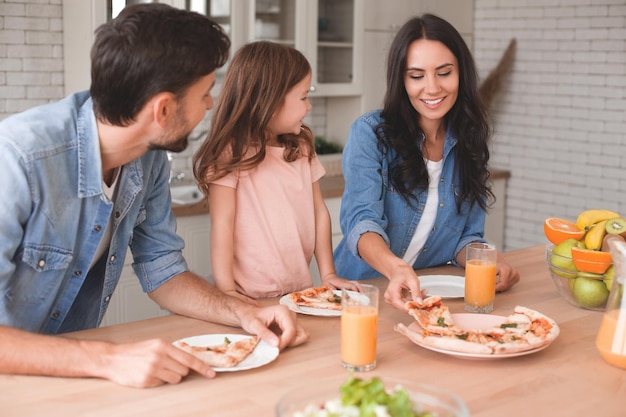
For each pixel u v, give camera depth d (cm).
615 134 427
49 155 153
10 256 151
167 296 184
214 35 154
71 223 161
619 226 188
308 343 164
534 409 133
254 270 216
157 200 186
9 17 343
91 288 182
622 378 148
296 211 221
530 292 205
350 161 226
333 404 104
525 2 459
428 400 110
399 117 226
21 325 163
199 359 147
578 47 438
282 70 206
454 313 184
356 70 437
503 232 485
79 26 346
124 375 140
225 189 207
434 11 463
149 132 156
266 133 214
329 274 219
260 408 132
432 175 231
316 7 410
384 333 171
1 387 138
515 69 468
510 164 478
